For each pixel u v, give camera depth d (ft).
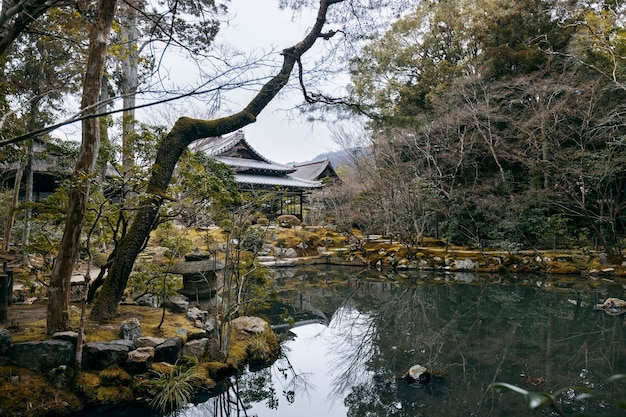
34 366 12.70
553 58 51.88
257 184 69.36
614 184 51.06
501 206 49.80
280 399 15.44
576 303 30.30
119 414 12.80
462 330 23.84
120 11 24.34
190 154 19.39
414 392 15.20
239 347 17.97
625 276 39.78
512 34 55.16
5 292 16.02
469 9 61.98
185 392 13.73
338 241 60.54
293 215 73.46
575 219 53.67
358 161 60.90
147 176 15.78
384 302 33.06
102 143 17.87
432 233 63.72
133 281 19.33
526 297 32.99
